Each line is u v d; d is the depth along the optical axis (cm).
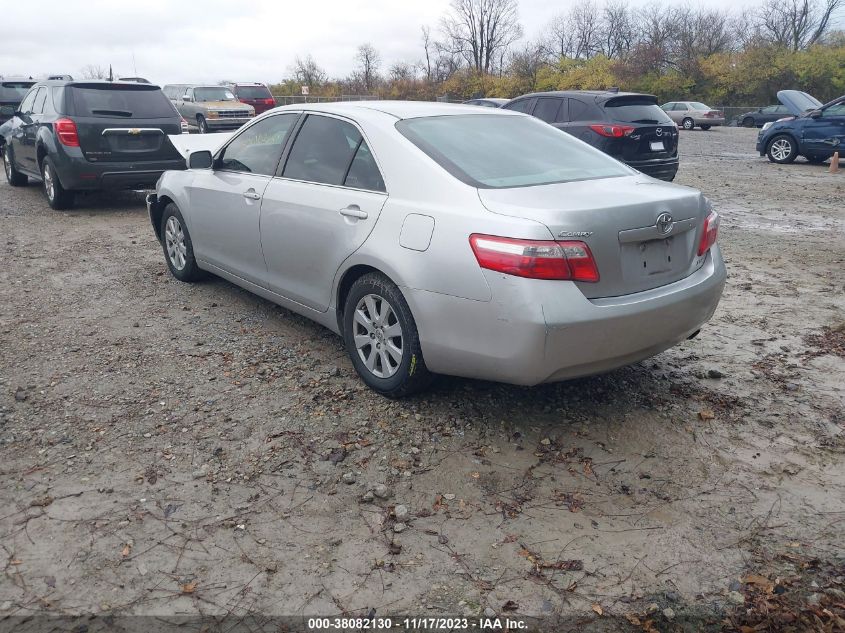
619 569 267
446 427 368
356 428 367
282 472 327
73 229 863
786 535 287
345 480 320
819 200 1133
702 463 339
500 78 5669
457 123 419
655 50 5428
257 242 483
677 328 359
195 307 558
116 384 414
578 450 350
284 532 286
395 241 363
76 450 342
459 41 6744
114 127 934
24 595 250
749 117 3853
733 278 660
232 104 2442
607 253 322
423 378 373
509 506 305
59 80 1012
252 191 482
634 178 398
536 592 256
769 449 351
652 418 381
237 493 311
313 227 421
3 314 537
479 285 324
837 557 273
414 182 368
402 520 294
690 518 298
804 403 399
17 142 1100
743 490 318
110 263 693
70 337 489
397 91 5491
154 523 289
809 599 253
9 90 1617
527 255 309
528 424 373
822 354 470
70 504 300
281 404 392
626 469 334
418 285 348
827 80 4747
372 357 397
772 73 4859
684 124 3684
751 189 1262
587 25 7025
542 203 327
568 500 309
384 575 263
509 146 405
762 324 529
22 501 301
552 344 313
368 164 399
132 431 360
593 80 5256
